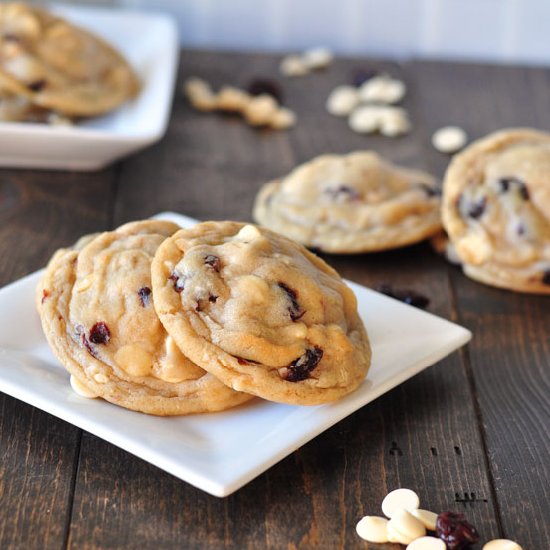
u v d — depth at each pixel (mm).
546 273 683
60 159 775
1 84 765
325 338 578
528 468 584
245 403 583
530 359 646
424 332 626
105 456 576
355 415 603
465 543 545
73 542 543
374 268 708
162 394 577
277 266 584
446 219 700
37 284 631
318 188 728
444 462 584
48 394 575
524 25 1052
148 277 593
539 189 692
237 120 852
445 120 859
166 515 554
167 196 764
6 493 560
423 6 1041
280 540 548
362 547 546
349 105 871
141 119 797
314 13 1041
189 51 944
